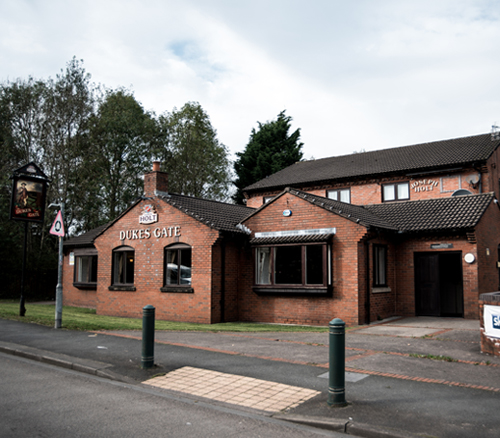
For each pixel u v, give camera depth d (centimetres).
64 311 2086
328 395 654
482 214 1612
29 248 3078
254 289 1694
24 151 3372
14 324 1397
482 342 929
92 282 2448
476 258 1543
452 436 514
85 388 743
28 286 2939
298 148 4653
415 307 1672
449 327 1351
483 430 531
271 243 1662
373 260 1591
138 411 623
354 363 854
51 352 988
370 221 1589
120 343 1081
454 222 1599
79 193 3397
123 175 3659
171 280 1806
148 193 1911
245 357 922
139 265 1905
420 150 2677
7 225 2952
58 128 3291
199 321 1677
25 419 588
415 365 838
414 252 1692
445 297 1708
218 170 4600
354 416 583
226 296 1720
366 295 1524
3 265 2842
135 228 1936
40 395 700
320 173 2762
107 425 567
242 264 1773
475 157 2167
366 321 1512
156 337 1167
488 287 1639
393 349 988
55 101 3316
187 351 982
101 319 1647
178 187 4147
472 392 674
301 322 1598
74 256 2572
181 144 4306
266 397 674
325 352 967
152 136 3812
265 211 1728
